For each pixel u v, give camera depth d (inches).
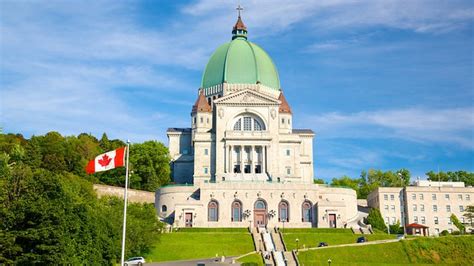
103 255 3703.3
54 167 6343.5
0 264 3196.4
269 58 7618.1
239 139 6658.5
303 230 5516.7
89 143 7583.7
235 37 7834.6
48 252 3255.4
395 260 4690.0
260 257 4424.2
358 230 5610.2
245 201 5940.0
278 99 6988.2
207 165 6747.1
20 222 3378.4
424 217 6628.9
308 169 7362.2
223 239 5009.8
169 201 6136.8
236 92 6806.1
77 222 3484.3
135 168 7057.1
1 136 7012.8
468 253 4909.0
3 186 3873.0
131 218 4409.5
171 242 4840.1
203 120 7145.7
